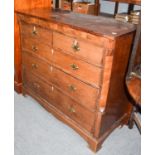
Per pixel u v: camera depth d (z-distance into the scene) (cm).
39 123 184
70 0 336
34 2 194
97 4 330
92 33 121
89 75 136
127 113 182
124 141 171
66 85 160
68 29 136
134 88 108
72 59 144
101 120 145
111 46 116
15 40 198
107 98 139
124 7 384
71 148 160
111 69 126
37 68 185
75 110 162
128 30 127
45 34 159
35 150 156
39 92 198
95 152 156
